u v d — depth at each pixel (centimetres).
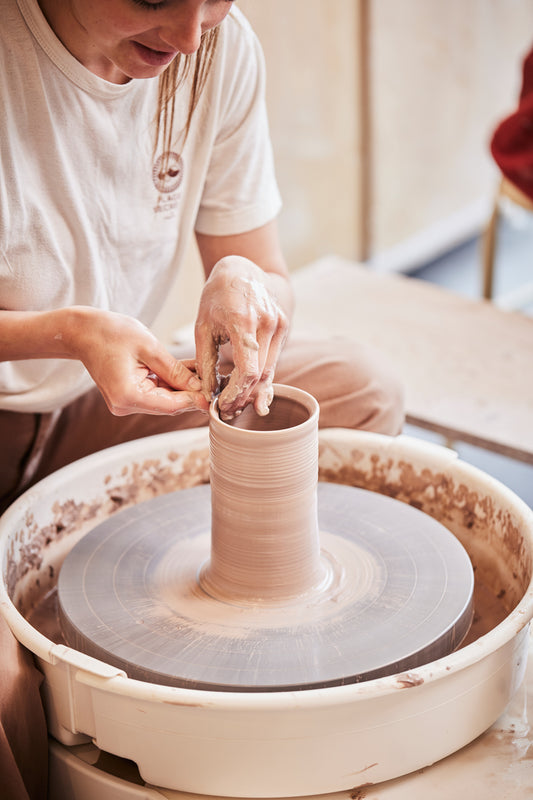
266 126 151
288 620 112
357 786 101
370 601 115
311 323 221
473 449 262
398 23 333
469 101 389
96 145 127
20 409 141
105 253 137
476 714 105
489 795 102
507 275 374
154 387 114
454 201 402
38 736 108
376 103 339
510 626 104
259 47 142
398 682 96
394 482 146
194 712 96
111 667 100
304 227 335
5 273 125
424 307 229
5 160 117
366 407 149
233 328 115
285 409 120
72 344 117
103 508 144
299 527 112
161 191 139
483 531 136
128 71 113
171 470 149
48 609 134
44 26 114
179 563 124
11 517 128
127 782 106
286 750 98
